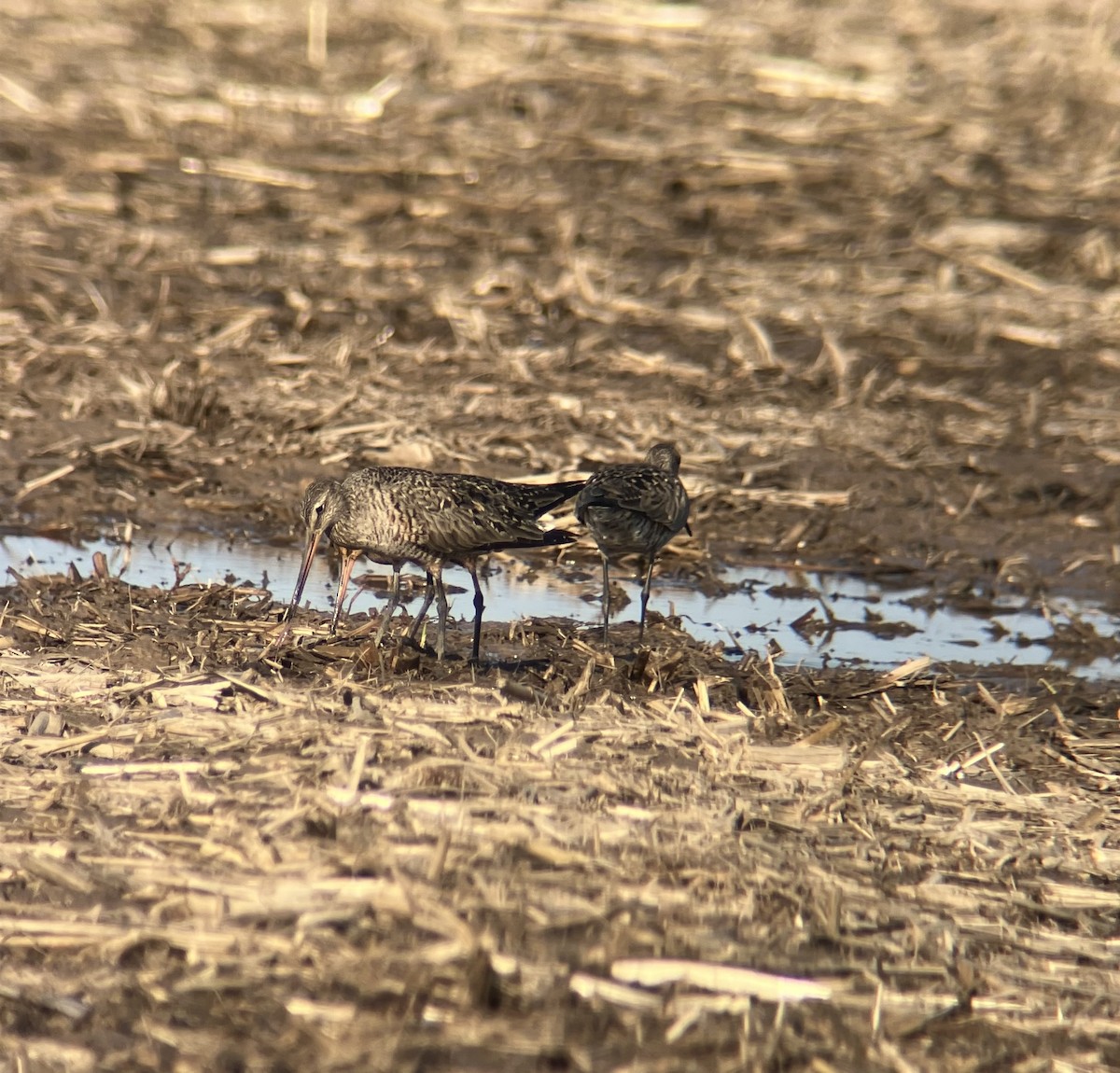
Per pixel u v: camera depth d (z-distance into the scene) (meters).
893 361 25.06
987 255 29.02
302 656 14.43
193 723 12.41
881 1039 9.17
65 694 12.98
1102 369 25.25
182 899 9.88
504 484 15.59
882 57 38.28
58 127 31.95
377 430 21.27
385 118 33.72
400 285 26.72
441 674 14.45
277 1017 8.93
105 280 25.86
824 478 21.12
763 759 12.62
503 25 38.88
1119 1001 9.94
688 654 15.47
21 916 9.67
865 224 30.38
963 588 18.62
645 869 10.59
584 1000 9.21
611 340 25.09
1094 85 37.56
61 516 18.81
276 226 28.78
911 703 14.96
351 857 10.33
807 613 17.55
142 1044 8.70
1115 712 15.16
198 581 17.00
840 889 10.60
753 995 9.41
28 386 21.98
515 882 10.23
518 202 30.27
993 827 11.96
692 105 35.19
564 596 17.78
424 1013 9.01
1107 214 31.25
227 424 21.45
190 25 38.59
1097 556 19.56
